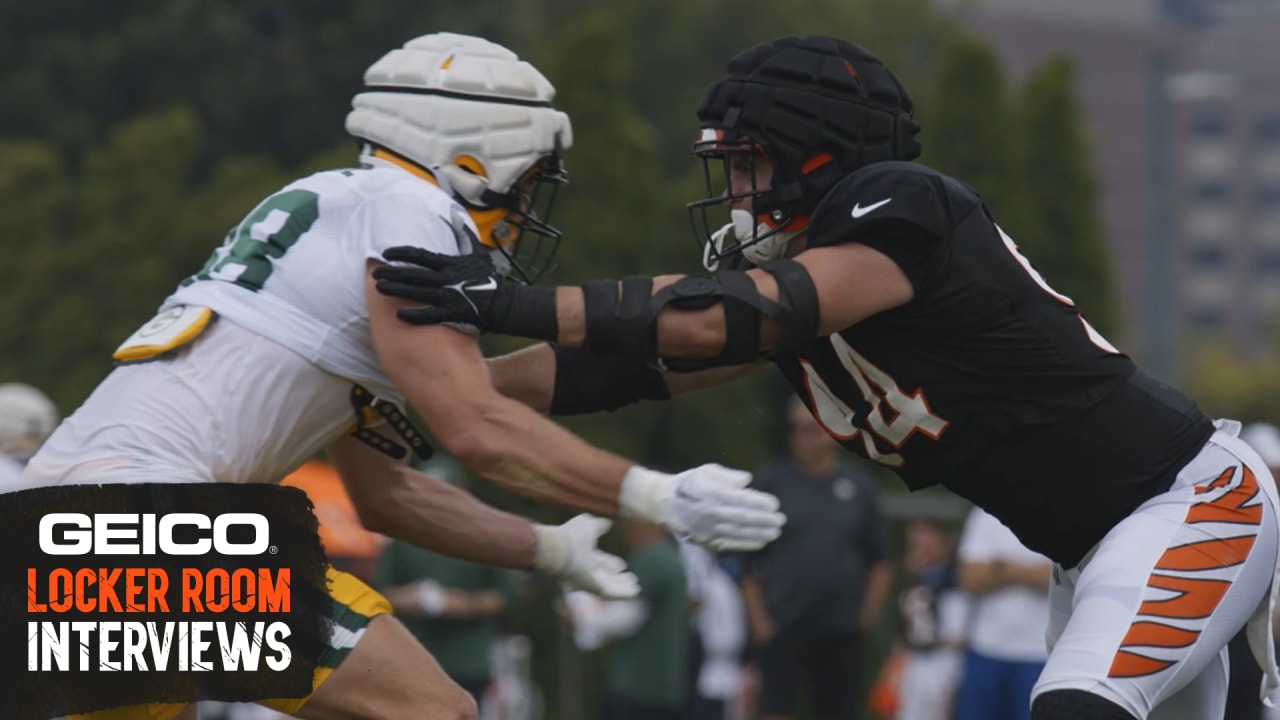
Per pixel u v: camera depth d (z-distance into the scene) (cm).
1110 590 1272
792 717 3034
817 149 1299
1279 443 2711
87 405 1366
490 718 2978
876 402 1316
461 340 1273
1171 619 1257
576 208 5078
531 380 1473
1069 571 1361
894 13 12675
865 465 4631
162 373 1336
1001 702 2658
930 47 12888
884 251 1245
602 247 5053
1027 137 5334
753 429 5041
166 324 1352
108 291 5581
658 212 5256
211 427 1322
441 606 2881
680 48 10731
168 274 5688
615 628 3112
